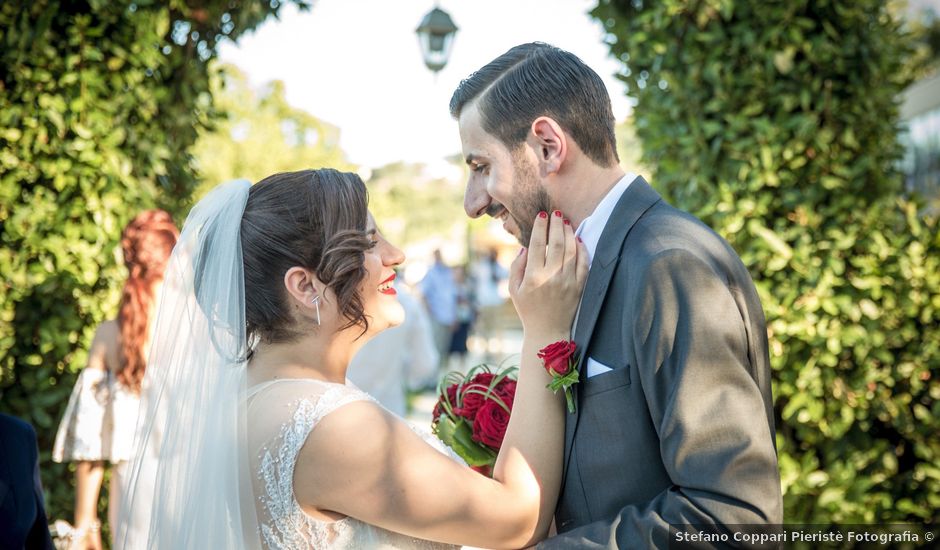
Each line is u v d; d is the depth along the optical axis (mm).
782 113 3723
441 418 2141
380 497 1628
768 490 1522
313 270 1762
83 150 3672
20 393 3717
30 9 3609
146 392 1955
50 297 3693
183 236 1852
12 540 1873
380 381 5129
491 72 1945
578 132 1865
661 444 1604
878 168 3830
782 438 3865
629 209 1820
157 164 4020
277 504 1628
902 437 3957
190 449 1721
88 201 3713
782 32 3672
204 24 4184
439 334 12539
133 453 2006
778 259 3676
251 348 1796
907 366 3777
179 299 1830
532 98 1866
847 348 3785
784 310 3678
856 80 3732
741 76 3762
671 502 1568
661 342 1608
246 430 1687
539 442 1801
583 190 1886
